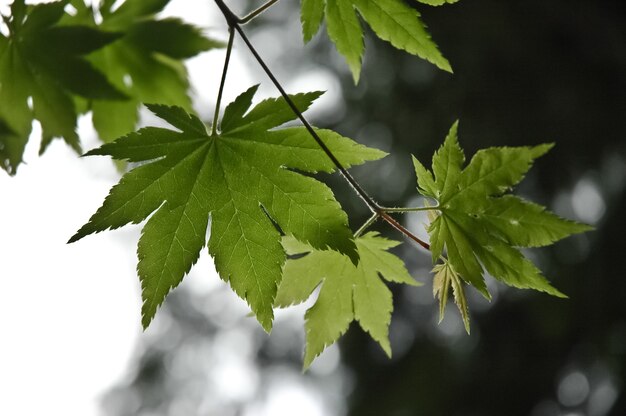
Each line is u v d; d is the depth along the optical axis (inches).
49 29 104.0
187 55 115.8
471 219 77.8
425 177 79.9
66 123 108.3
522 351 321.4
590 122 312.3
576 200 322.0
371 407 335.3
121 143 79.5
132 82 117.6
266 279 78.0
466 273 77.2
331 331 94.8
